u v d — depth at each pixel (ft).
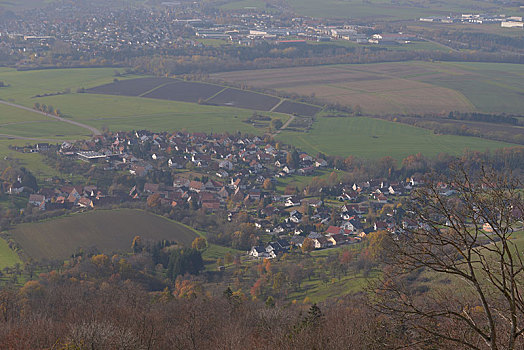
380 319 155.63
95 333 276.82
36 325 327.06
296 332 293.02
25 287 470.80
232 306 398.42
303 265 572.92
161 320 361.10
